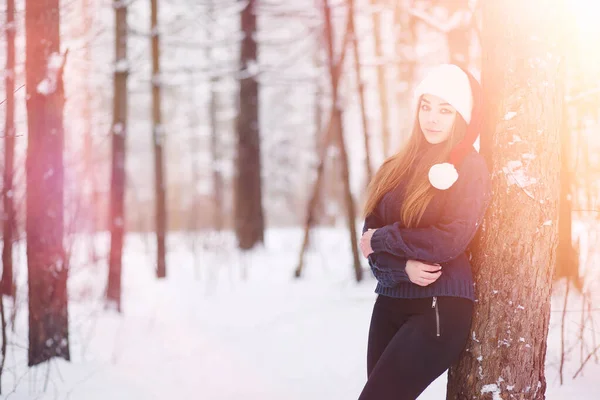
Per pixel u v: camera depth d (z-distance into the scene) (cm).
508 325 239
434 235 217
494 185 245
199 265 1020
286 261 1003
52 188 409
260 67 1156
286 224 2867
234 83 1697
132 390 365
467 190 221
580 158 441
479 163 226
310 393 354
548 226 240
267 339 488
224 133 2484
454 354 225
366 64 862
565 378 331
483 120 256
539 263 239
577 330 395
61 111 418
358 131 1788
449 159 232
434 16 783
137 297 745
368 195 257
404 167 247
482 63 263
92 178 764
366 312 551
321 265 912
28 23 410
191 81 1140
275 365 414
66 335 423
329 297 650
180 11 1139
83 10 577
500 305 240
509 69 244
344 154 756
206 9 1178
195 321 581
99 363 425
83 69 691
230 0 1173
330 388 360
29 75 408
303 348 452
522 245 238
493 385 239
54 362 409
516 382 238
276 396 352
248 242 1187
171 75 1140
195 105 2047
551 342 388
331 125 794
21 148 471
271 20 1538
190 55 1436
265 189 2612
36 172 405
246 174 1234
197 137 2278
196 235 1140
